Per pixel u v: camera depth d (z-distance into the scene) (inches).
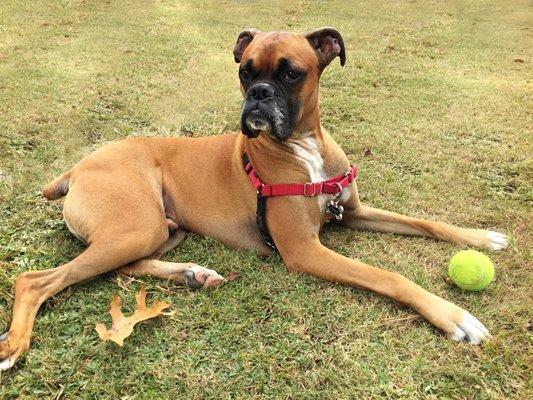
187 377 27.0
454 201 42.0
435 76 68.1
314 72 33.9
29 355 28.3
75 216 34.6
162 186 37.9
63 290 32.9
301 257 33.4
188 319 30.8
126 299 32.4
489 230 38.6
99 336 29.2
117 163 36.1
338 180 35.4
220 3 103.5
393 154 49.0
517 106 58.6
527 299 31.2
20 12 93.4
